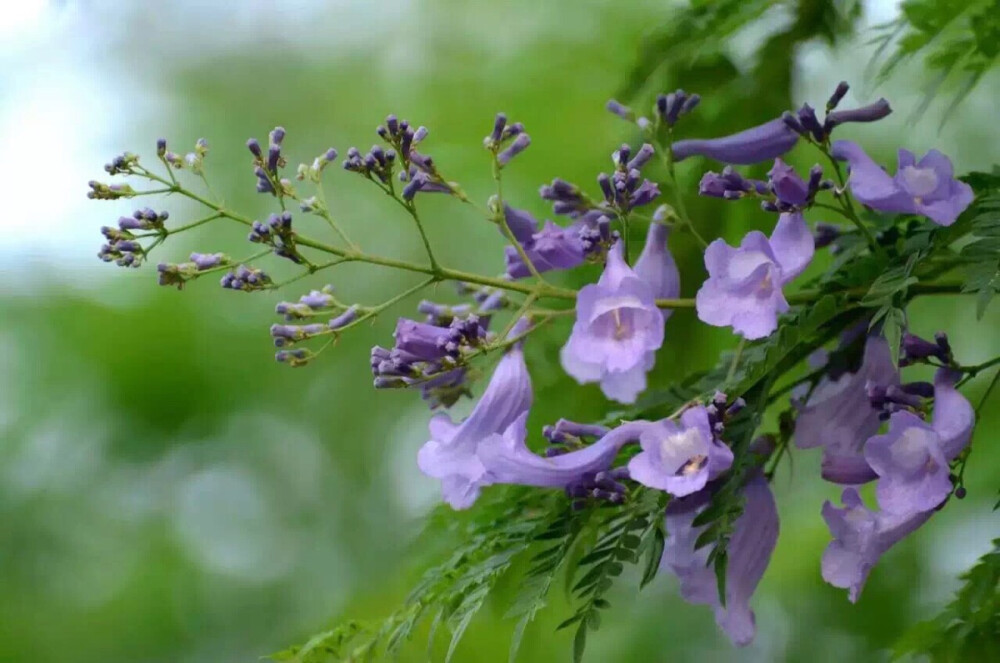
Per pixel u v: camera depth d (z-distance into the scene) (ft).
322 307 3.30
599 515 3.25
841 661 4.01
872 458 3.12
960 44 3.35
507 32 4.75
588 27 4.35
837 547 3.15
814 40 3.63
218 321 5.09
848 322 3.28
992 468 3.98
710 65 3.63
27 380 5.00
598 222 3.26
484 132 4.60
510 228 3.34
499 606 3.46
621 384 3.39
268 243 3.28
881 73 3.35
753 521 3.21
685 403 3.25
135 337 4.96
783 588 4.38
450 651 3.15
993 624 3.22
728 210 3.67
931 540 3.98
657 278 3.33
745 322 3.18
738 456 3.17
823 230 3.37
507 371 3.28
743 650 4.44
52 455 5.09
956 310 4.15
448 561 3.30
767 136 3.35
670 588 4.50
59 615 5.07
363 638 3.37
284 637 4.83
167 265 3.27
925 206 3.19
